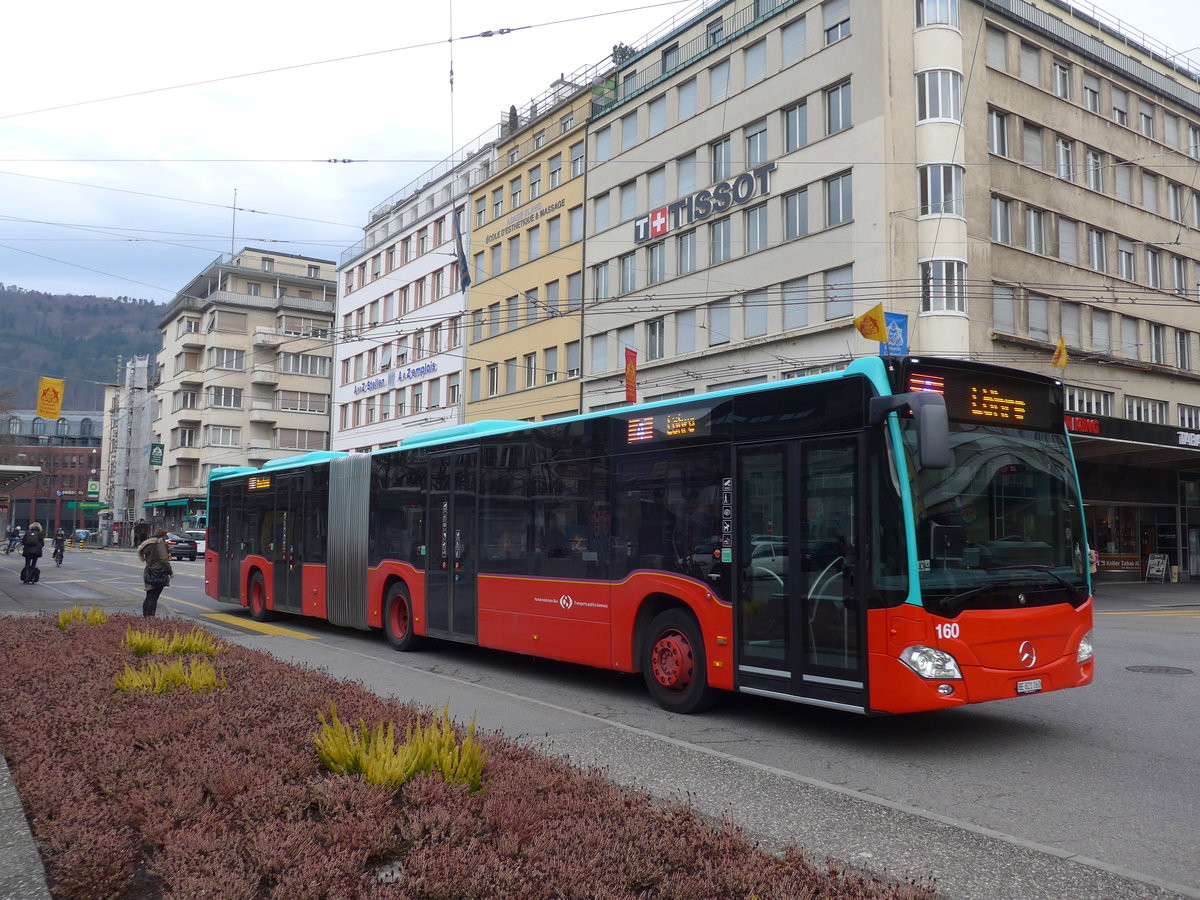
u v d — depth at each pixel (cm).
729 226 3416
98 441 13400
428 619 1294
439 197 5525
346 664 1223
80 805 470
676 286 3616
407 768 524
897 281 2820
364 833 428
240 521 1942
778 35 3247
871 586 711
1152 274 3678
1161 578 3325
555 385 4322
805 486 778
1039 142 3250
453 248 5272
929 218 2850
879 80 2886
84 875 389
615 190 4000
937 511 715
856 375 746
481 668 1198
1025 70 3247
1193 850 512
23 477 3072
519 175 4734
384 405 5981
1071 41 3388
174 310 8100
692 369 3503
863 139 2922
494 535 1166
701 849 434
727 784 637
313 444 7738
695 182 3594
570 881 386
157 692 748
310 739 593
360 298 6419
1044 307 3164
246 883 380
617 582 966
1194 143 3928
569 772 548
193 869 394
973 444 755
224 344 7581
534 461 1107
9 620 1300
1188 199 3859
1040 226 3212
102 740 582
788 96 3189
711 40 3631
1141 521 3400
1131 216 3566
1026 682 723
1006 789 635
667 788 623
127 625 1206
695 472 886
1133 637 1521
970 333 2892
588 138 4178
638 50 4016
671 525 906
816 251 3053
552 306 4325
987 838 527
